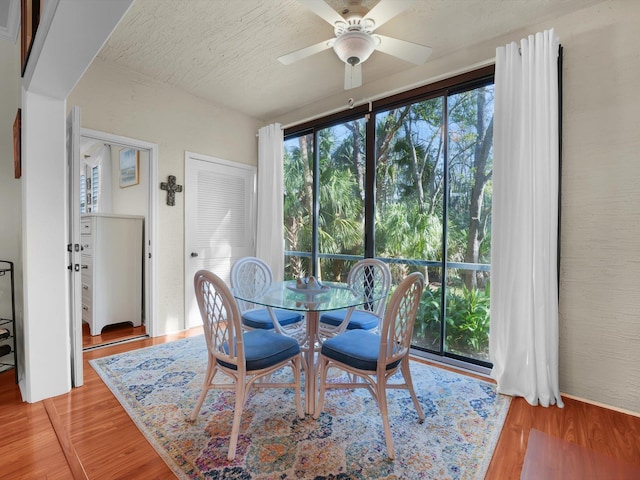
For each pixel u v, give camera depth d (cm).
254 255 419
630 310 195
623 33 196
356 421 185
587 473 146
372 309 299
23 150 199
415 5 206
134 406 197
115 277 342
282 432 174
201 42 252
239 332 160
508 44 225
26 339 201
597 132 204
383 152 310
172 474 143
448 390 222
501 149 229
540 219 208
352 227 334
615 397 200
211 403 202
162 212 330
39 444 162
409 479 142
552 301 207
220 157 378
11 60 251
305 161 381
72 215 218
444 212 273
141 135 310
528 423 185
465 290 266
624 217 196
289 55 210
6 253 249
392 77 301
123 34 242
